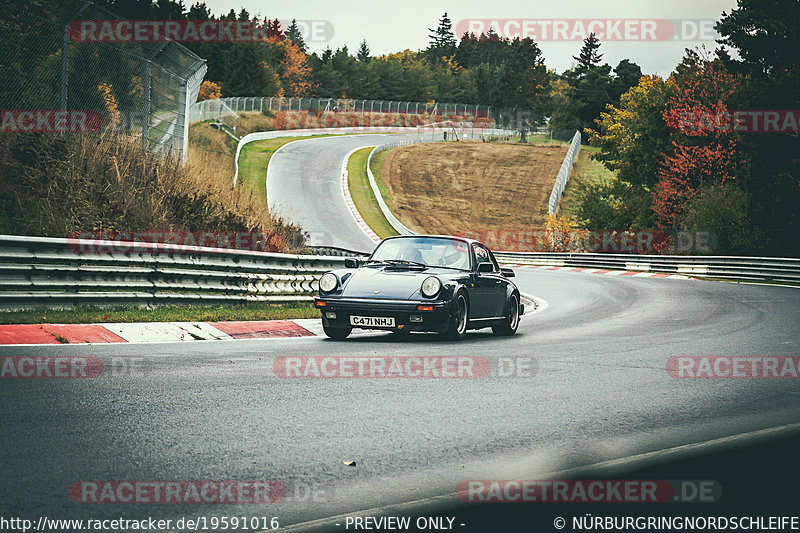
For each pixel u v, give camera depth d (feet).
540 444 46.62
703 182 418.51
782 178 340.18
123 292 110.52
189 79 201.57
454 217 643.45
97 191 144.46
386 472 39.93
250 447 43.91
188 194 169.37
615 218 534.37
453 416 53.98
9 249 96.27
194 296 122.62
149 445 43.34
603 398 62.13
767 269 282.36
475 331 125.49
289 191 597.93
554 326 130.93
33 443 42.57
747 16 367.25
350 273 106.73
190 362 74.18
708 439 48.42
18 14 135.74
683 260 328.29
